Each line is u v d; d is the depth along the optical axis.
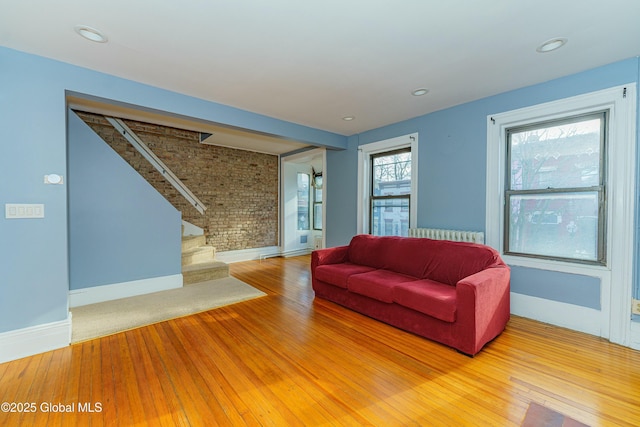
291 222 6.96
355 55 2.32
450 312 2.28
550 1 1.68
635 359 2.19
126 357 2.22
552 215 2.89
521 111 2.98
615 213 2.46
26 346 2.23
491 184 3.21
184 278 4.27
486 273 2.49
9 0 1.66
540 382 1.91
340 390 1.83
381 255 3.52
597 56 2.34
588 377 1.96
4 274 2.18
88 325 2.78
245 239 6.34
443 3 1.70
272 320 2.96
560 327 2.76
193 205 5.45
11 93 2.20
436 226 3.73
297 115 3.86
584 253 2.69
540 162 2.97
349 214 5.00
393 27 1.95
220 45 2.17
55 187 2.38
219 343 2.46
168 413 1.63
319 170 7.32
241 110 3.62
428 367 2.09
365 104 3.46
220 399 1.75
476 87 2.96
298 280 4.58
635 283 2.37
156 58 2.37
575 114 2.70
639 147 2.34
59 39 2.09
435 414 1.62
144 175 4.96
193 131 5.37
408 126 4.05
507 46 2.19
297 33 2.02
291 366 2.10
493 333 2.44
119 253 3.62
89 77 2.54
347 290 3.27
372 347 2.39
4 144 2.18
